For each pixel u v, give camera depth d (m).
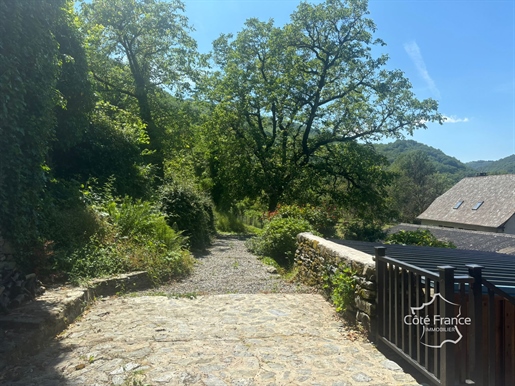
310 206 16.92
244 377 3.36
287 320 4.98
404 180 52.34
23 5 5.37
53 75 6.34
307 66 22.53
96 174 10.88
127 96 20.69
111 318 4.91
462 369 3.24
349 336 4.43
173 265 7.62
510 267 5.41
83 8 18.56
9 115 5.07
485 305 3.71
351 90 22.48
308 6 21.80
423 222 38.12
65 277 5.82
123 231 8.06
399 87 22.17
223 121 23.58
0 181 5.00
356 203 23.53
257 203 26.47
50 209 6.82
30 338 3.80
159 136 19.64
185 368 3.51
